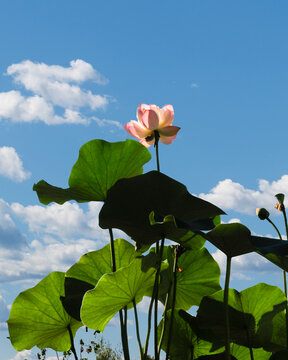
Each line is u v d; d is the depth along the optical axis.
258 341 1.90
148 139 2.09
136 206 1.74
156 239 1.74
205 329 2.06
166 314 2.11
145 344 1.78
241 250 1.52
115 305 1.77
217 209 1.75
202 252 2.25
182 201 1.76
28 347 2.17
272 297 1.89
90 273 2.18
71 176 1.95
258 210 1.92
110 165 1.96
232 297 1.91
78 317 1.94
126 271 1.63
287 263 1.52
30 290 2.11
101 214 1.71
